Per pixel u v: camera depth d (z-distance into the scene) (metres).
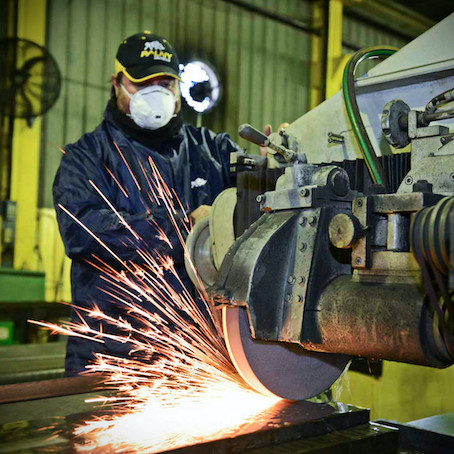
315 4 6.56
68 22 5.07
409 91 1.11
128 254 1.58
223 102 5.91
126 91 1.78
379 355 0.84
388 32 7.21
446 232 0.71
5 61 4.45
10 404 1.11
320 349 0.92
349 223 0.85
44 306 3.76
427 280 0.74
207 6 5.81
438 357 0.79
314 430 0.98
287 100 6.43
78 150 1.75
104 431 0.92
